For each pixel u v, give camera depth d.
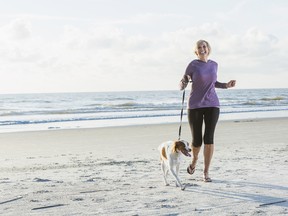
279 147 10.55
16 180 6.59
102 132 15.40
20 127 18.70
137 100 57.91
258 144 11.30
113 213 4.55
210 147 6.18
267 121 19.75
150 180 6.52
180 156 5.86
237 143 11.60
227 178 6.52
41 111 31.30
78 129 16.55
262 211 4.57
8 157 9.48
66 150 10.69
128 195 5.44
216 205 4.88
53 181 6.48
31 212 4.63
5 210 4.72
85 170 7.52
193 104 6.14
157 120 22.19
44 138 13.59
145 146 11.35
